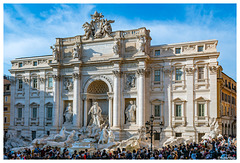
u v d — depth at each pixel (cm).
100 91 6341
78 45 6169
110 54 5972
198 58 5422
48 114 6588
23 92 6900
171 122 5519
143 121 5500
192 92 5400
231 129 7006
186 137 5338
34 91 6788
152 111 5669
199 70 5438
